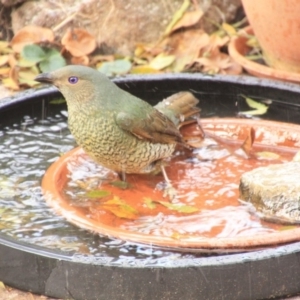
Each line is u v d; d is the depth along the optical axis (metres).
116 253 8.66
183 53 15.13
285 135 11.54
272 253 8.05
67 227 9.20
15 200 9.91
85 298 8.12
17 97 12.13
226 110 12.86
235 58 13.85
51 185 10.08
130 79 12.95
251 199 9.77
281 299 8.17
